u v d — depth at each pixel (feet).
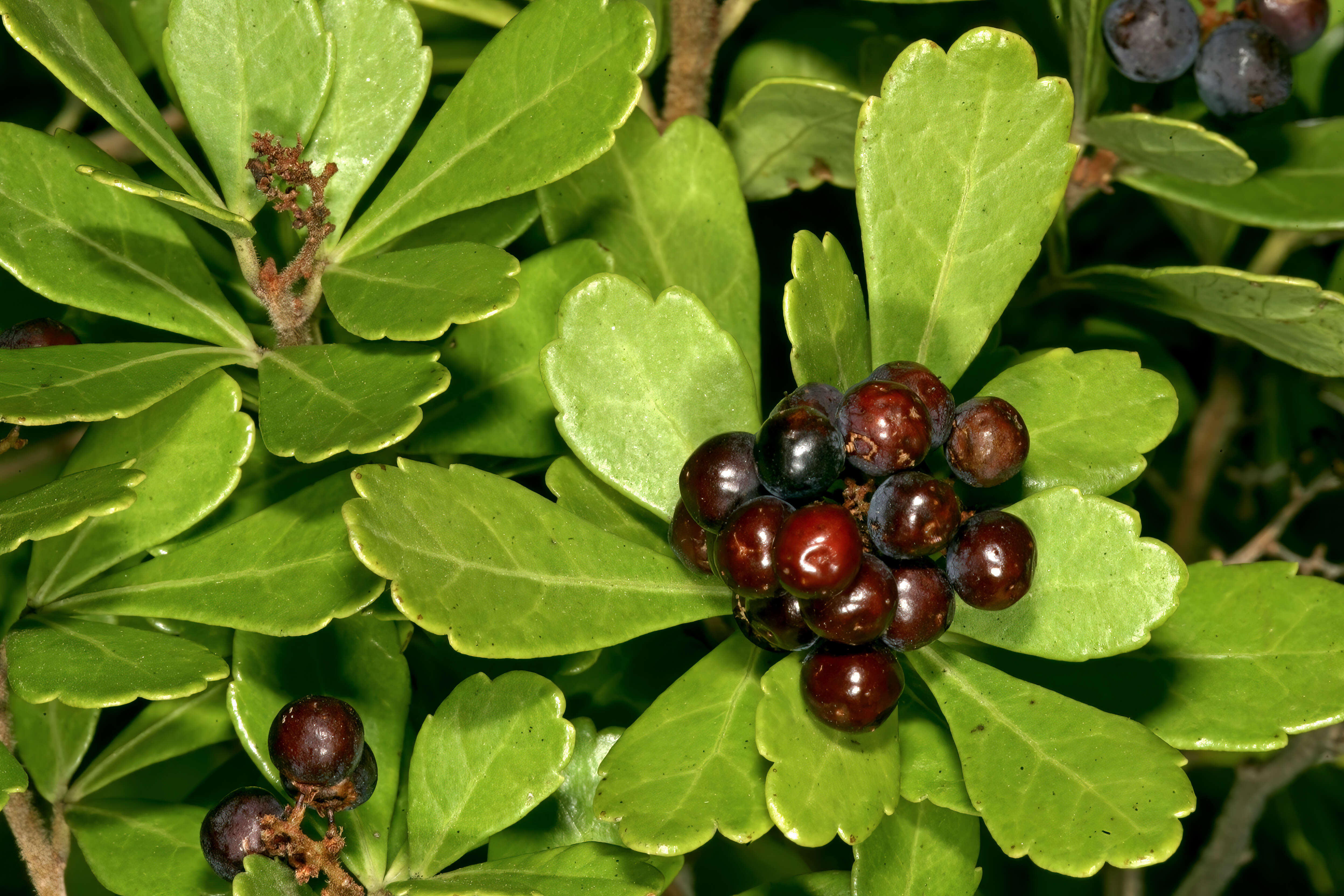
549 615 0.82
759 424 0.85
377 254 0.87
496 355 0.90
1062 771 0.82
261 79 0.88
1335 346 0.91
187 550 0.86
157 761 0.89
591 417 0.85
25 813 0.88
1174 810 0.81
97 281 0.87
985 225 0.85
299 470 0.89
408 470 0.82
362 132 0.88
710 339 0.85
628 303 0.85
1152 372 0.86
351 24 0.88
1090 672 0.86
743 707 0.83
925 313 0.85
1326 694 0.85
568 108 0.85
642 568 0.84
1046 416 0.86
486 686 0.85
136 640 0.84
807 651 0.82
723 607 0.84
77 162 0.87
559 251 0.90
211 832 0.83
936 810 0.86
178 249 0.88
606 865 0.84
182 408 0.87
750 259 0.90
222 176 0.88
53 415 0.83
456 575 0.81
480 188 0.86
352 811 0.85
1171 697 0.85
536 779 0.84
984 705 0.83
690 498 0.82
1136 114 0.92
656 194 0.90
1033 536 0.82
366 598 0.84
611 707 0.90
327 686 0.86
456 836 0.84
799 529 0.79
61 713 0.89
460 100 0.87
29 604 0.85
